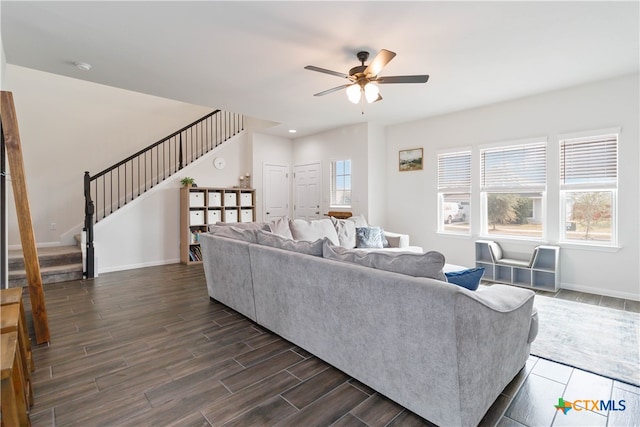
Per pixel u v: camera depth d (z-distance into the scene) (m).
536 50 3.12
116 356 2.46
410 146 5.92
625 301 3.73
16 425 1.30
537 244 4.49
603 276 4.01
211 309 3.49
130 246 5.54
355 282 1.97
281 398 1.94
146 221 5.72
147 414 1.79
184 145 7.02
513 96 4.49
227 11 2.45
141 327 3.00
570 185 4.20
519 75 3.75
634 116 3.73
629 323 3.07
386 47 3.04
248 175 7.13
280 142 7.44
